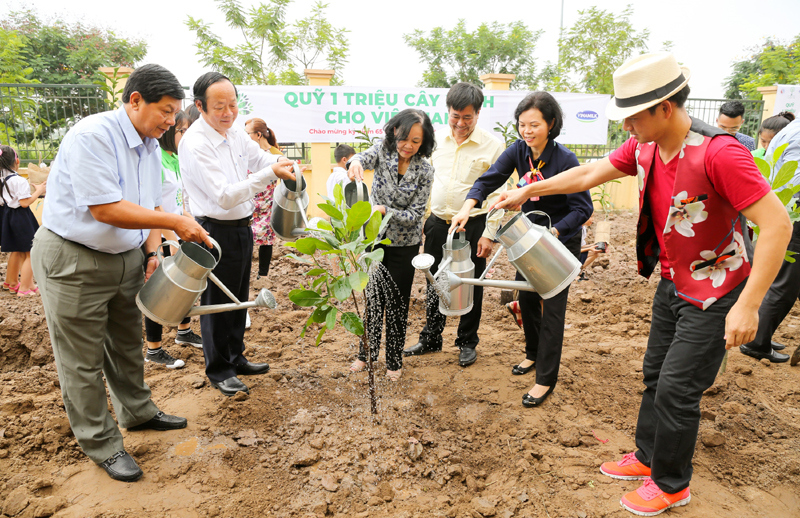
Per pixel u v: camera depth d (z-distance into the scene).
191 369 3.67
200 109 2.95
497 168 3.32
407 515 2.27
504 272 6.29
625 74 2.06
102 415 2.45
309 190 8.53
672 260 2.24
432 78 17.03
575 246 3.15
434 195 3.76
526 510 2.32
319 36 12.32
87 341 2.37
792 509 2.38
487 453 2.76
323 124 8.21
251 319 4.62
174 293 2.39
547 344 3.13
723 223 2.09
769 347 3.94
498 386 3.47
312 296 2.60
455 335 4.44
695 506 2.36
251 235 3.29
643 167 2.30
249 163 3.47
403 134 3.03
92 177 2.15
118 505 2.26
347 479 2.49
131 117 2.33
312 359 3.87
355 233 2.54
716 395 3.42
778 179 2.95
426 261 2.58
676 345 2.22
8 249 5.14
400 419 3.03
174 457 2.62
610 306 5.08
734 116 4.91
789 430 2.98
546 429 2.97
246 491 2.40
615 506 2.34
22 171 7.91
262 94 7.84
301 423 2.95
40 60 14.66
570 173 2.69
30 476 2.43
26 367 3.74
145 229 2.54
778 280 3.76
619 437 2.92
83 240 2.26
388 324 3.41
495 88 9.06
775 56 13.50
